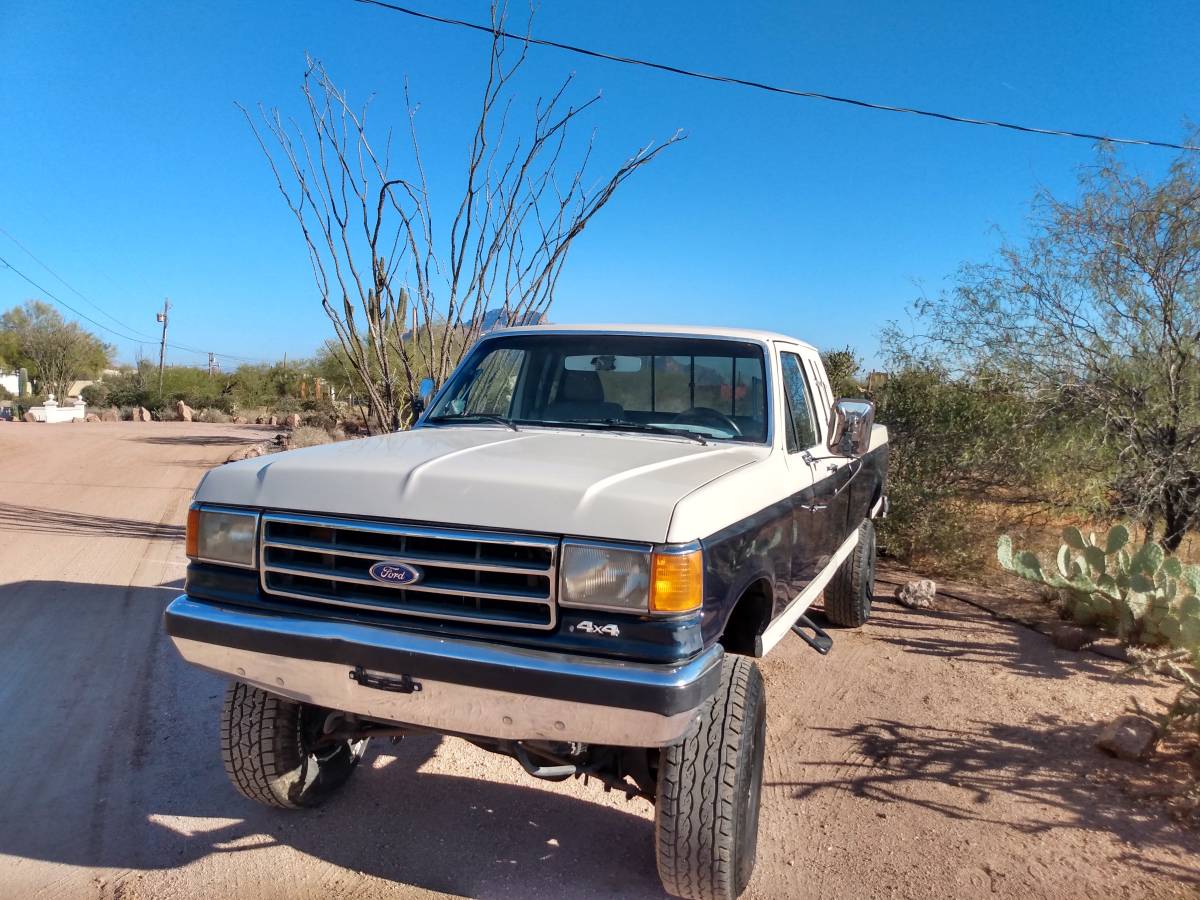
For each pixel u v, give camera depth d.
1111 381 8.77
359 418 24.00
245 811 3.91
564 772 3.31
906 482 8.73
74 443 21.66
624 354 4.57
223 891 3.32
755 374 4.36
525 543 2.81
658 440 4.17
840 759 4.52
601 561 2.76
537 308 8.34
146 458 18.19
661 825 3.05
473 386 4.79
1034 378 9.03
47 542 9.27
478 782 4.22
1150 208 8.58
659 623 2.73
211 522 3.23
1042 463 8.70
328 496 3.09
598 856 3.62
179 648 3.25
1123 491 8.91
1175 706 4.68
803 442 4.67
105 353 63.03
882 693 5.39
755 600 3.61
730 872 3.06
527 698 2.76
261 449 19.28
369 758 4.45
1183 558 8.85
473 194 8.02
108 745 4.53
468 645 2.83
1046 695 5.38
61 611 6.80
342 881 3.40
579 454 3.54
